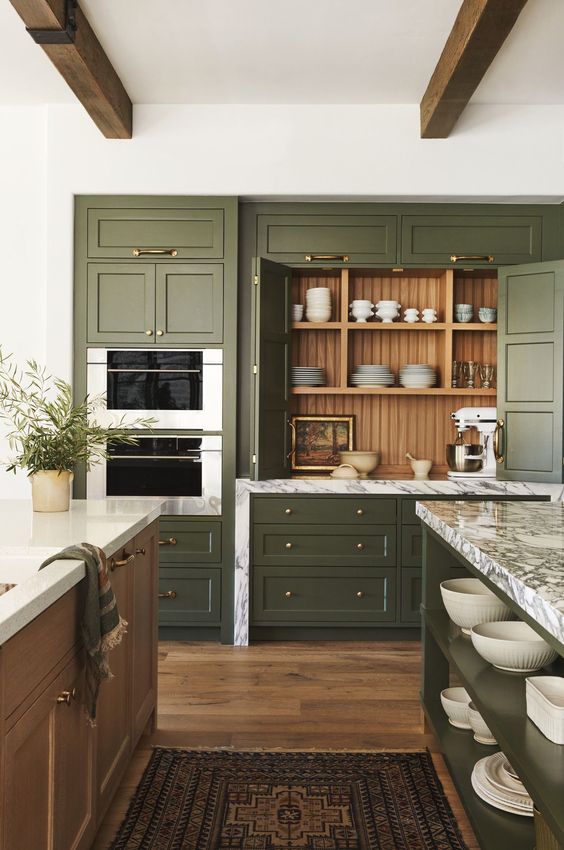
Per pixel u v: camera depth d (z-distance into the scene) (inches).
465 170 167.9
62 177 167.2
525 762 64.4
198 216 168.7
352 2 124.1
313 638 170.7
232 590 167.6
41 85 157.3
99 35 135.6
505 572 64.8
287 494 167.0
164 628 169.9
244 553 166.6
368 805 95.3
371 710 126.9
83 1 123.9
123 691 93.7
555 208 173.5
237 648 163.9
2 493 168.1
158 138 167.2
